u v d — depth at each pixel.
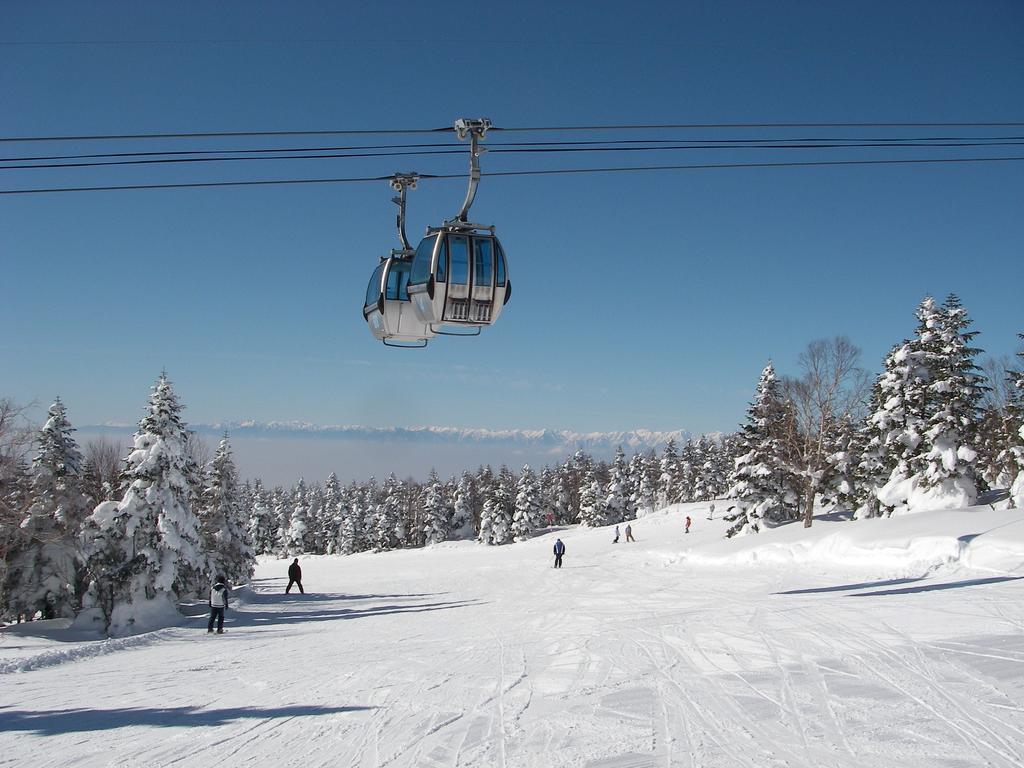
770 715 8.49
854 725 7.89
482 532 94.12
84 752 8.88
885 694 8.99
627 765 7.12
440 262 11.72
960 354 37.06
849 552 29.41
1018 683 9.05
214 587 24.73
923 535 27.22
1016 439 37.31
